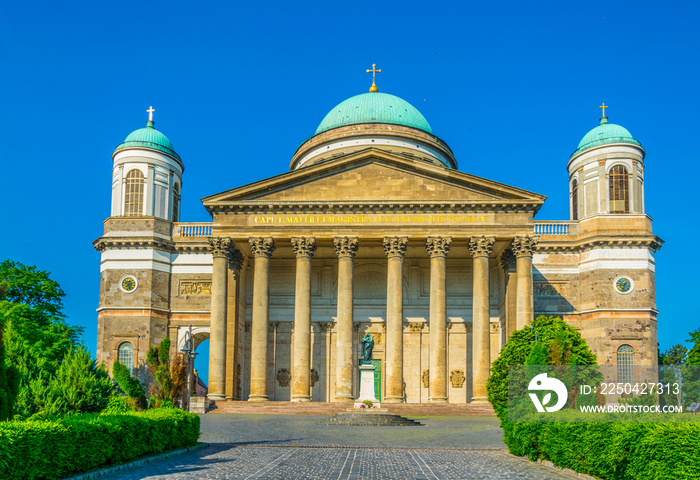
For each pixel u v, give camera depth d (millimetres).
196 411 60750
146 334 73375
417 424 50562
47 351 66562
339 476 25781
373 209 67250
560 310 75125
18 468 20922
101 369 38719
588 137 79000
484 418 57188
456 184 67375
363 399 54312
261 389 65125
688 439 19359
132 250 75188
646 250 74375
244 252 72750
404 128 85688
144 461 28531
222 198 67750
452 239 66938
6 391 25500
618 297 73562
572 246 75688
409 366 76062
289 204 67375
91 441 25031
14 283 73250
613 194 75938
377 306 77438
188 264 76188
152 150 77250
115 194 77000
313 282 77812
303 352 65438
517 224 66438
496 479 25297
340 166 68062
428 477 25734
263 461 29609
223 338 66438
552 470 27625
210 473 25812
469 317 76438
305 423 49969
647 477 20609
